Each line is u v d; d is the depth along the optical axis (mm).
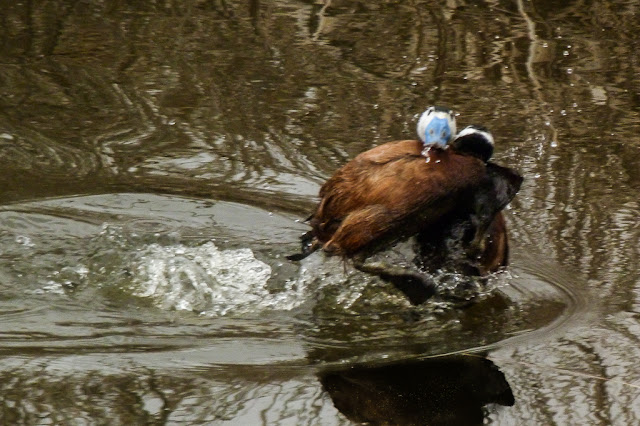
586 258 9773
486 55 15172
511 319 8711
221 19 16453
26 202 10727
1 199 10766
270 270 9586
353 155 11969
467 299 9031
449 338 8375
